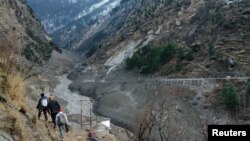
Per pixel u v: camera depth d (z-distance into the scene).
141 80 142.12
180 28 184.00
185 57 147.88
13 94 14.20
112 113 104.75
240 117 91.50
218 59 135.62
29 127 13.88
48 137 15.76
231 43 145.88
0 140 10.38
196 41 160.25
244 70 124.75
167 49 157.12
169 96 101.31
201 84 116.75
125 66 178.62
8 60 14.50
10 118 12.04
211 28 164.62
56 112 21.80
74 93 155.00
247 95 98.56
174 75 138.12
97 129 48.81
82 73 199.00
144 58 166.62
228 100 95.12
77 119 61.09
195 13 190.88
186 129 47.25
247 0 171.62
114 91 141.00
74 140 25.12
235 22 157.88
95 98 139.75
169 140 33.16
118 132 58.28
